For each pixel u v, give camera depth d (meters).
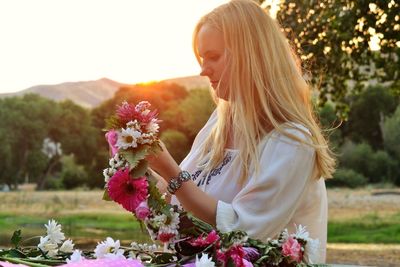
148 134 1.90
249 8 2.32
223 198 2.33
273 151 2.24
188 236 1.86
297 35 9.91
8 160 55.16
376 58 10.91
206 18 2.37
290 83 2.33
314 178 2.31
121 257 1.69
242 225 2.15
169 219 1.86
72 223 22.14
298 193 2.24
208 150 2.54
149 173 1.91
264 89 2.28
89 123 55.25
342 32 10.25
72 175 55.50
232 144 2.43
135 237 15.61
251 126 2.27
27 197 39.69
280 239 1.91
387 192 36.19
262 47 2.29
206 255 1.67
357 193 35.69
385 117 44.69
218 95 2.36
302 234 1.92
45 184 55.06
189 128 36.06
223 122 2.46
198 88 37.25
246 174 2.29
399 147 43.94
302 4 9.88
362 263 11.73
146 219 1.87
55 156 55.91
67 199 37.31
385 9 10.12
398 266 11.41
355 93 11.22
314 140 2.27
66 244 1.98
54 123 55.50
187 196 2.12
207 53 2.33
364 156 44.38
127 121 1.92
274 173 2.21
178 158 30.84
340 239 18.25
